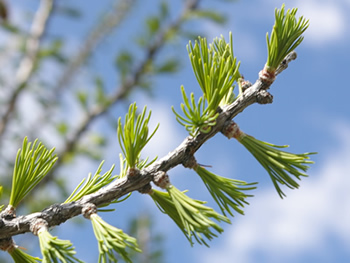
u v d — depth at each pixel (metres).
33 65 1.00
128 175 0.32
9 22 0.96
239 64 0.32
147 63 0.97
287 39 0.33
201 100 0.31
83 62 1.07
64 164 0.95
